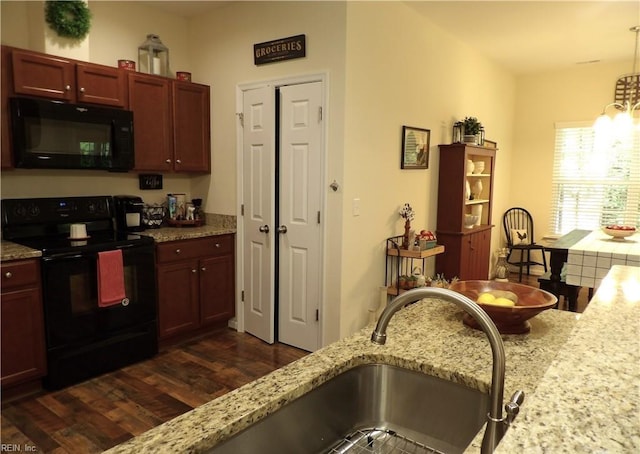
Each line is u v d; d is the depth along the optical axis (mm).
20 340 2537
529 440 576
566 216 5773
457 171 4156
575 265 3381
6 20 2787
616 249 3359
